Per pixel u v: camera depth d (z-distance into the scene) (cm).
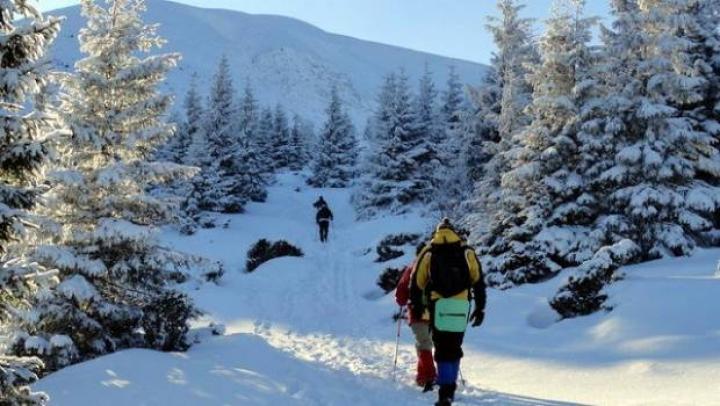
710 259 1528
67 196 1079
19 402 520
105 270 1047
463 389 765
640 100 1791
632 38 1848
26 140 519
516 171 1881
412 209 4062
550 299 1317
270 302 1819
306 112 16088
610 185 1838
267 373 799
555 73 1986
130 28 1166
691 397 670
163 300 1009
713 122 2091
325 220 3312
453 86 4794
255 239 3434
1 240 532
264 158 5416
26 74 527
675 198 1706
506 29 2853
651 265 1599
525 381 863
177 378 703
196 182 3856
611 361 912
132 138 1123
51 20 530
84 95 1133
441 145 4219
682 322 999
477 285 666
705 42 2161
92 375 677
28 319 934
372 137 4581
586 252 1728
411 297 696
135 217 1135
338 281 2241
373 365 969
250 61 18750
